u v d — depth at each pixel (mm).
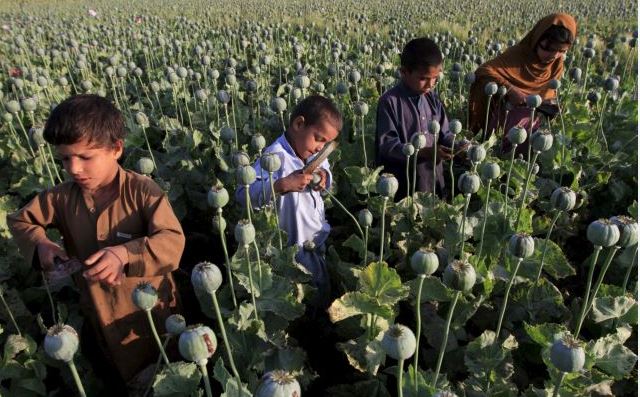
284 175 3389
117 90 8766
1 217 4172
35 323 3369
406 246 3707
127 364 2877
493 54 9305
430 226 3910
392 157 4516
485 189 4043
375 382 2789
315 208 3615
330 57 9828
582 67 10180
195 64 10422
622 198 4859
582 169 4988
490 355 2674
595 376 2486
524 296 3180
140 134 5977
